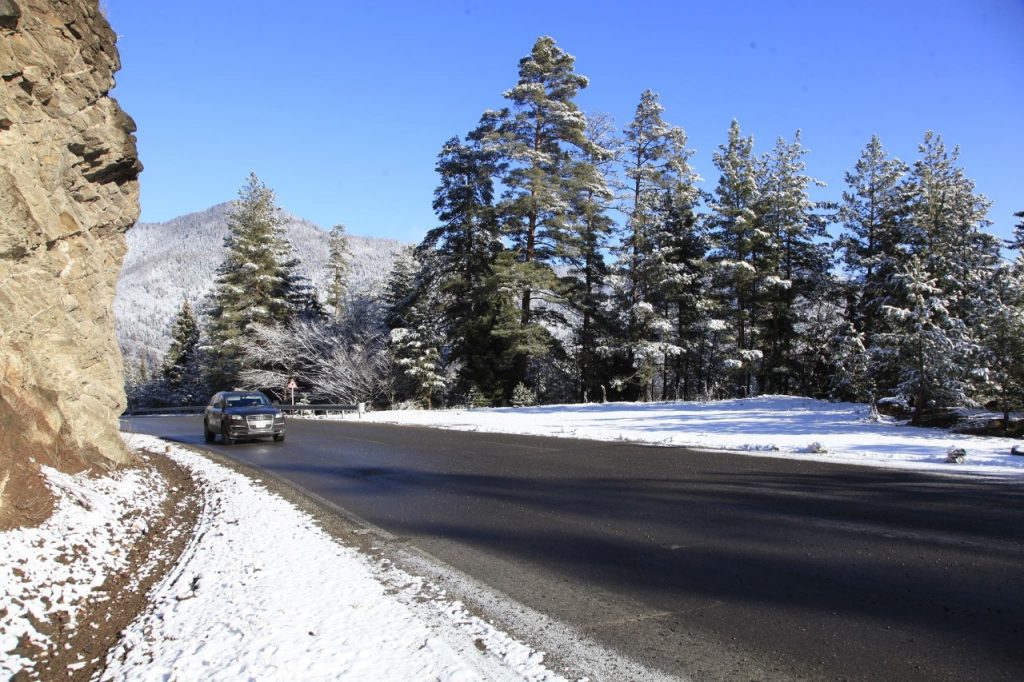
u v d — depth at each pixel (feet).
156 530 26.63
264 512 29.71
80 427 31.86
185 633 15.75
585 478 38.47
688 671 13.43
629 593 18.40
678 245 131.95
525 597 18.25
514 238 134.31
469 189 132.05
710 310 133.69
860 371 75.15
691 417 78.02
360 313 164.76
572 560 21.80
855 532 24.13
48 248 31.27
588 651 14.52
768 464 41.83
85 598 17.88
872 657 13.82
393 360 138.41
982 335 56.95
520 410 104.63
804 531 24.54
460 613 16.93
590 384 138.82
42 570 17.63
